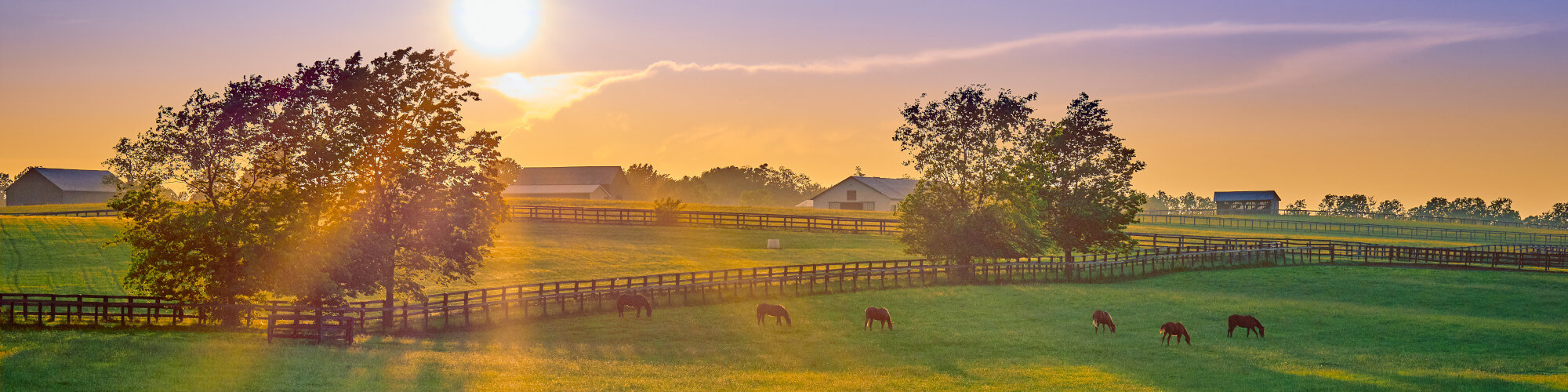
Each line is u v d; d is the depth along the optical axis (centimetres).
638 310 3609
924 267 4806
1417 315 3950
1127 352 2975
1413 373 2647
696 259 5912
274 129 3094
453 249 3328
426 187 3288
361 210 3281
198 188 3197
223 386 2081
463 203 3309
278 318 2823
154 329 2966
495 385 2222
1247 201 16900
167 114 3122
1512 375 2680
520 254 5894
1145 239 7712
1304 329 3528
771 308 3491
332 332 2867
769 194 19025
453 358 2598
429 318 3281
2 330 2806
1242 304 4212
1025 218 5172
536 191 13400
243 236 3011
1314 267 6047
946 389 2344
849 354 2909
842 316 3728
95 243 5806
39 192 12131
